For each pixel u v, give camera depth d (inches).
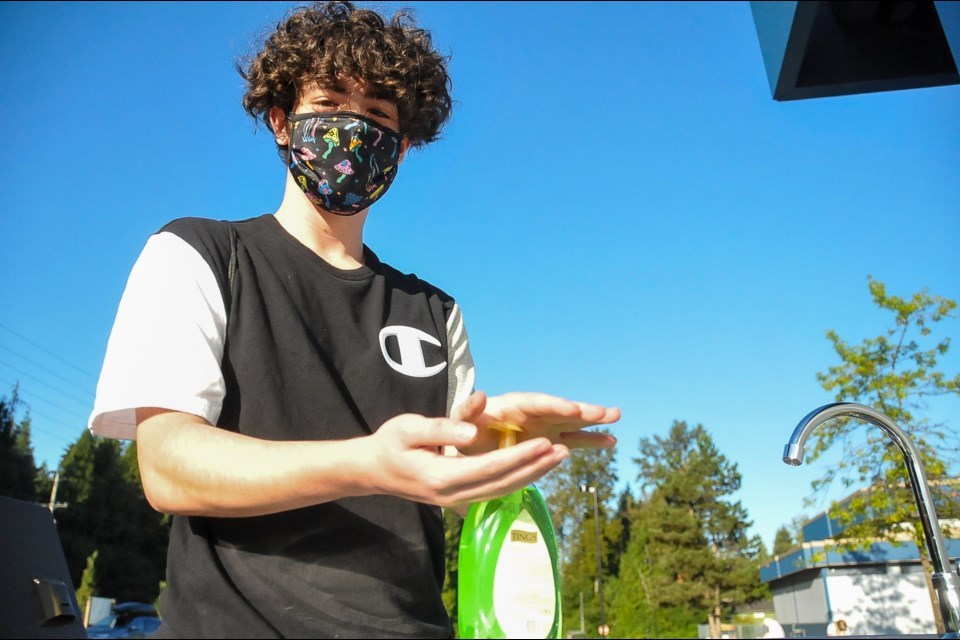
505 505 35.2
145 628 709.3
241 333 39.3
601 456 2014.0
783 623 1115.3
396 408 44.1
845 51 102.0
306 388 39.7
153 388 32.8
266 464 27.6
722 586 1407.5
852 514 382.3
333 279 45.7
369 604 35.1
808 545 850.1
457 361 53.2
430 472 23.8
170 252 38.4
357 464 25.5
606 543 1854.1
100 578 924.0
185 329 35.4
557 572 36.3
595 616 1747.0
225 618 33.0
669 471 1581.0
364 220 50.4
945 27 64.0
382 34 50.6
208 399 34.7
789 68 103.0
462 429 23.6
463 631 34.4
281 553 35.3
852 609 541.3
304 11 51.4
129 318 35.6
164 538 1016.9
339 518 36.6
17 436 749.9
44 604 46.6
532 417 32.0
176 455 29.9
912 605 484.1
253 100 50.8
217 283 39.2
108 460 991.0
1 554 45.1
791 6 98.7
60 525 924.6
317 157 46.1
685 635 1353.3
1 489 723.4
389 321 47.7
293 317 41.4
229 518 35.8
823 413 50.4
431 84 55.9
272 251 43.9
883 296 284.7
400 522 39.0
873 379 295.6
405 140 54.6
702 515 1496.1
